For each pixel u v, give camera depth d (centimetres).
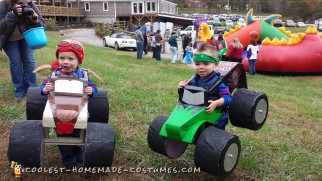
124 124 536
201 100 365
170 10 6344
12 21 528
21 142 336
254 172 407
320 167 439
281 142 520
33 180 368
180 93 384
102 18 5425
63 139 355
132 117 568
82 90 362
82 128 342
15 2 546
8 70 806
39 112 444
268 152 473
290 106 823
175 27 5331
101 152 348
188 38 1998
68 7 5250
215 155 338
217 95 378
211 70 376
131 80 894
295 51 1612
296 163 445
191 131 351
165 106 636
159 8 5406
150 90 777
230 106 410
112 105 613
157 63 1755
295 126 632
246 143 495
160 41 1939
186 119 349
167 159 428
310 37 1658
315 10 10825
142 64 1617
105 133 358
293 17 11156
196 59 372
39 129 347
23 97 610
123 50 2669
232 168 362
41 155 342
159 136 383
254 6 13312
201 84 379
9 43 579
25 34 514
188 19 5703
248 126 407
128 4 5338
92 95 373
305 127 630
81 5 5444
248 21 1864
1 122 511
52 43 2100
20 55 597
